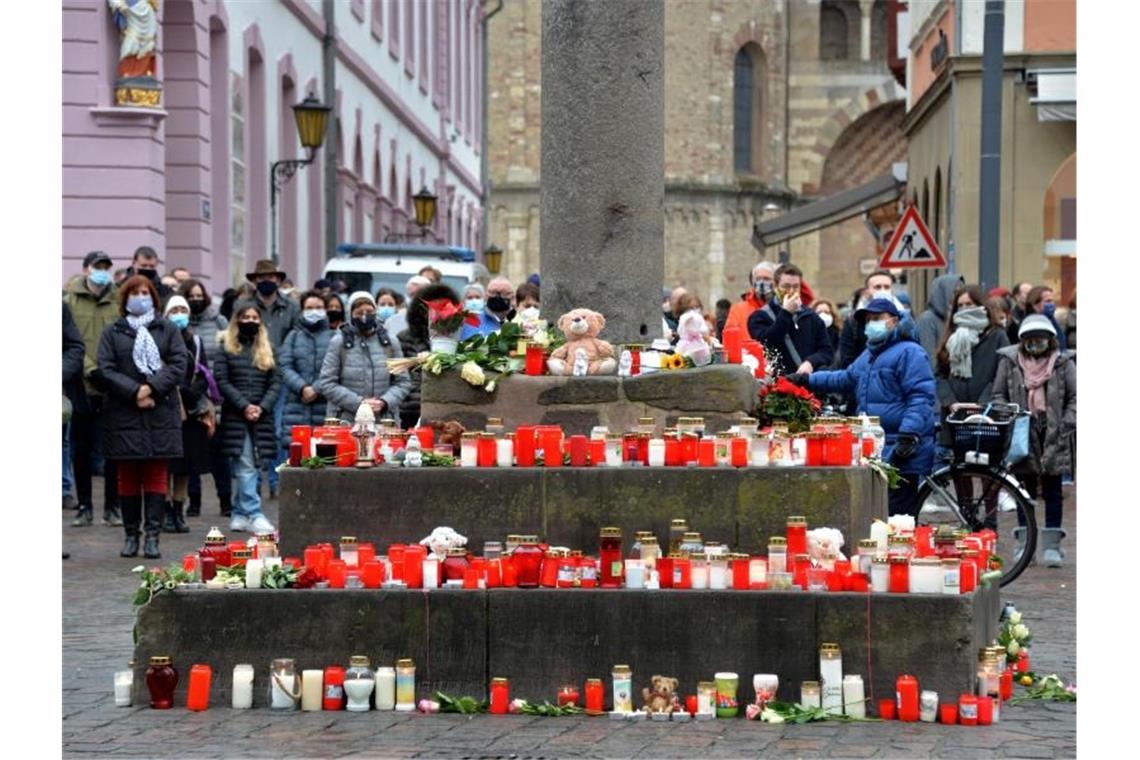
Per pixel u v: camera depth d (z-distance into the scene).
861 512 11.84
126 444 18.83
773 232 56.00
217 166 34.16
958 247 37.88
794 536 11.49
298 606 11.44
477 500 12.03
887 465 13.00
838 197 55.12
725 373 12.44
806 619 11.13
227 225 34.25
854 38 91.06
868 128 91.75
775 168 89.75
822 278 91.06
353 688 11.24
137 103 28.58
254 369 21.80
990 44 26.92
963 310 20.31
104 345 18.88
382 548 12.10
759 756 10.05
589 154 12.93
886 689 11.08
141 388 18.72
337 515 12.14
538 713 11.19
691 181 86.38
